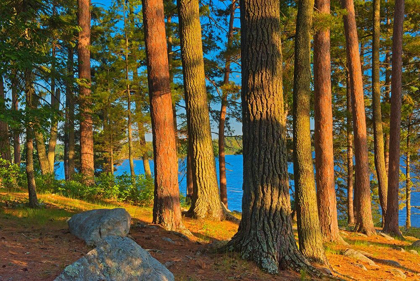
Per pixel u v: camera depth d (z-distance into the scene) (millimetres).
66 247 5859
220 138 20703
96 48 17828
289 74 13602
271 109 6055
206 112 11227
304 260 5957
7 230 6785
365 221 13352
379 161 15930
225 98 20625
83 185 14781
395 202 14188
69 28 10555
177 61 20219
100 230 6301
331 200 10695
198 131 11109
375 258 8992
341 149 24781
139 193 15055
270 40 6125
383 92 21797
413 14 19844
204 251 6543
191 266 5531
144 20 9141
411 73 21297
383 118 20281
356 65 13867
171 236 8055
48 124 8828
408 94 21484
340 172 25906
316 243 6855
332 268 6816
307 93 7207
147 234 7828
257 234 5926
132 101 20219
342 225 18719
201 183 11125
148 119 19922
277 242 5887
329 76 11023
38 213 9094
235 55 18078
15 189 13258
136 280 3906
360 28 20531
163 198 8945
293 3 16484
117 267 3912
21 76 9305
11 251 5148
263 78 6070
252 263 5762
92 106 11422
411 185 24266
